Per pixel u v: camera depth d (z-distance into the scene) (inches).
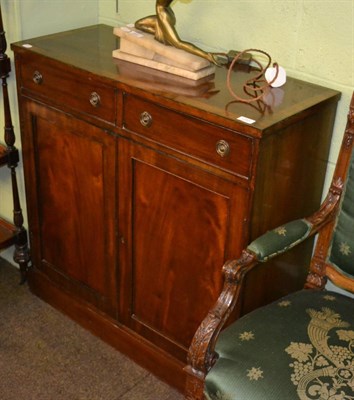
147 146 71.8
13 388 83.6
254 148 61.6
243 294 70.3
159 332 82.4
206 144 65.7
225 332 63.1
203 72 72.6
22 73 82.8
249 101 66.7
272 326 62.6
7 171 98.7
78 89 76.4
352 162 66.1
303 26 73.4
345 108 73.4
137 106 70.7
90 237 85.4
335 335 61.6
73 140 80.7
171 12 74.1
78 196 84.1
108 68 74.4
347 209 67.0
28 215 94.0
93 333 92.0
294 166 69.3
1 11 84.4
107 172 78.2
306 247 79.1
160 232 75.7
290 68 76.5
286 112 64.6
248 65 78.1
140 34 75.7
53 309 97.0
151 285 80.3
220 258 70.4
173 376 82.4
